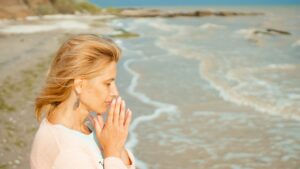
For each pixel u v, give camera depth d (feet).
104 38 4.41
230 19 260.62
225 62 68.28
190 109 37.81
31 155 4.23
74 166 3.98
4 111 32.14
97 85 4.27
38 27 139.74
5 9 176.86
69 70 4.12
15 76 47.60
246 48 91.97
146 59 73.31
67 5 246.88
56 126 4.22
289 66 63.26
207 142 29.14
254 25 192.95
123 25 185.26
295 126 32.76
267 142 29.27
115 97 4.48
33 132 27.99
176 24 199.93
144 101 40.83
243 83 49.60
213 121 34.09
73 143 4.11
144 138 29.76
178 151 27.30
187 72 58.08
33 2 209.87
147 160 25.64
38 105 4.36
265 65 64.80
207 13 303.68
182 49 89.30
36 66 55.88
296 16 307.17
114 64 4.35
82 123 4.56
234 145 28.58
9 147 24.98
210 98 42.06
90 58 4.14
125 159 5.24
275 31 144.77
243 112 36.83
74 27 147.84
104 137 4.49
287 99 41.09
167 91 45.50
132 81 51.47
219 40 112.68
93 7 289.33
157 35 131.75
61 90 4.22
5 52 70.54
